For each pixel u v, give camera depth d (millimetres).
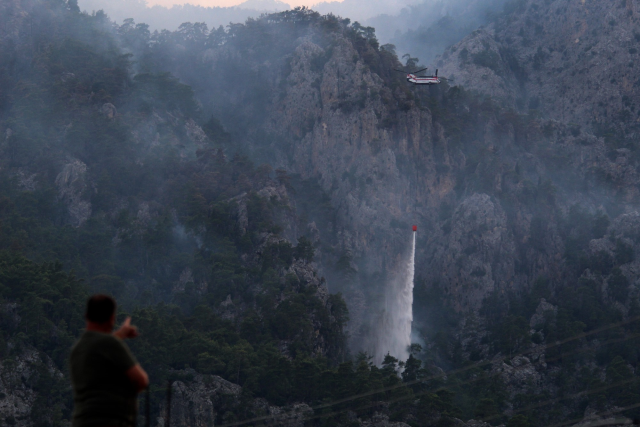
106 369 12469
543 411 173000
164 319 167750
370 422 143625
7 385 131875
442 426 145000
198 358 153250
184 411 139250
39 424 129625
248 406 143500
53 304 155125
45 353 145000
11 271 162750
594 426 51219
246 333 178250
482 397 170875
